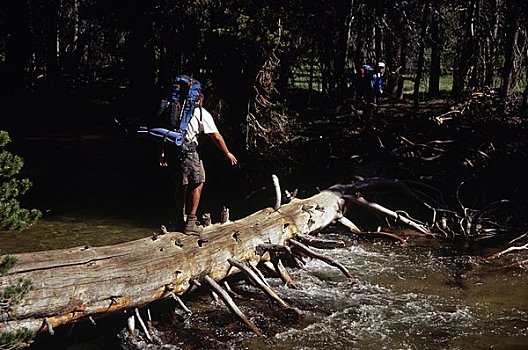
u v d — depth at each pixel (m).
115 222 11.41
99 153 18.77
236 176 15.23
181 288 7.12
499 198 12.59
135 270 6.54
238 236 8.09
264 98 16.11
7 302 4.99
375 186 12.19
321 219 10.41
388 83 25.50
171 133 7.30
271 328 7.31
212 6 14.42
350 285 8.75
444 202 12.38
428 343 6.93
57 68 32.16
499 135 14.73
